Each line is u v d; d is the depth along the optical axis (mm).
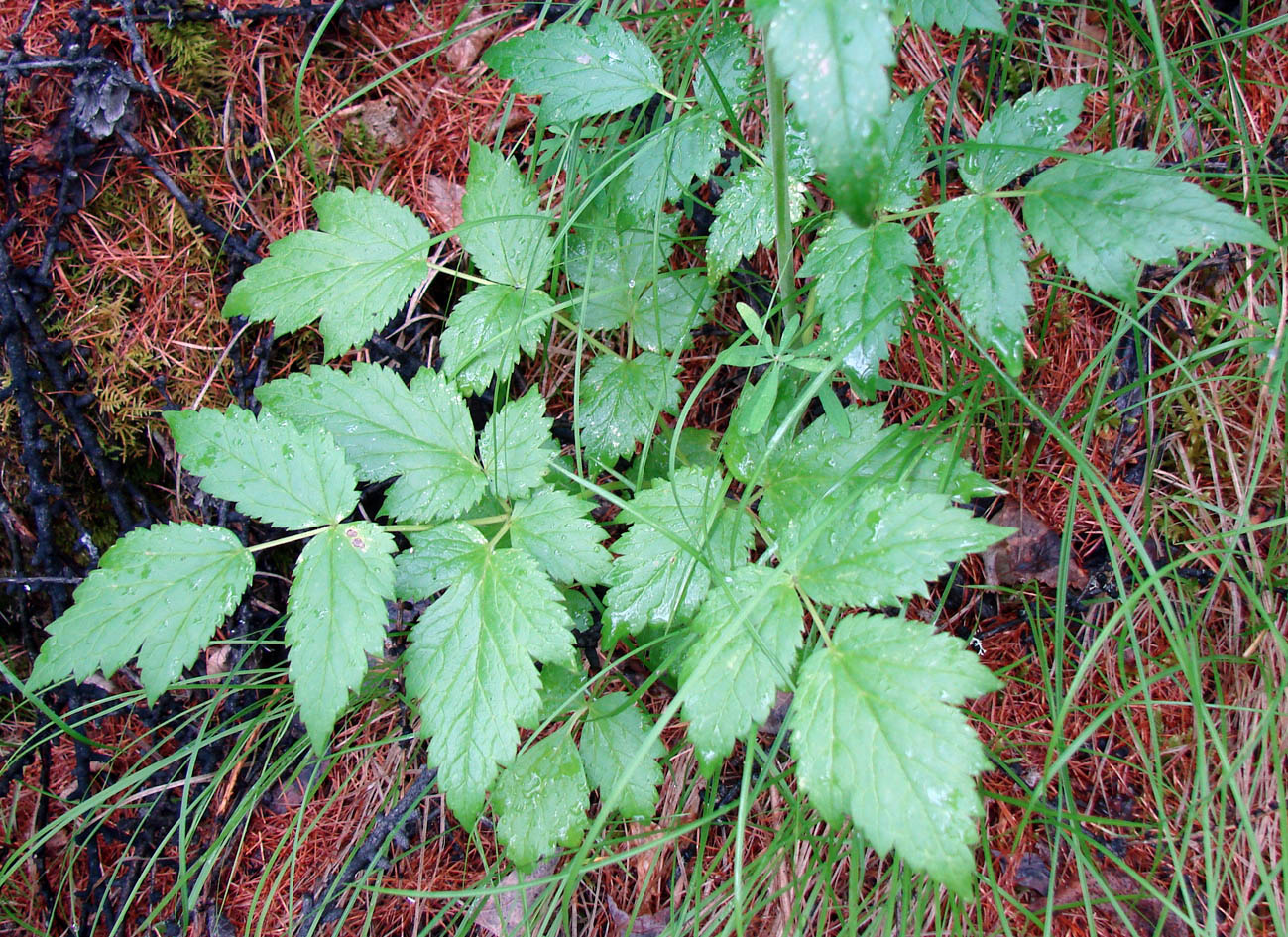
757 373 431
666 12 386
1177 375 409
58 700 425
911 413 427
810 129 246
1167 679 398
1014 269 306
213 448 341
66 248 419
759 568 324
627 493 408
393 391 365
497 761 322
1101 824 387
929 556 296
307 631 326
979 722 406
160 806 415
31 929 391
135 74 423
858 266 321
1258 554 394
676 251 434
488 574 337
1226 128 422
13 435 417
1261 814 372
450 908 404
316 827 415
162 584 333
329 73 446
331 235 385
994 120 329
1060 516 417
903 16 338
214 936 405
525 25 451
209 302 428
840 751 283
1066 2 426
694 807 405
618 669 416
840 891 387
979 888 378
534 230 381
